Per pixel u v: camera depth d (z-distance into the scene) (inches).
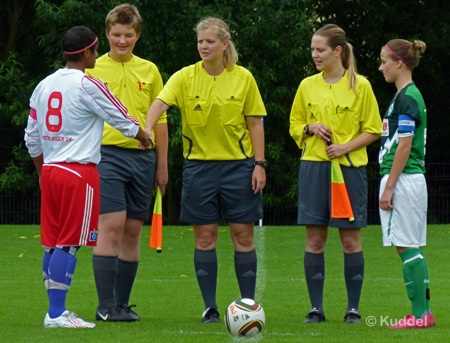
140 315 739.4
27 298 855.1
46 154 616.7
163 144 735.1
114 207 677.3
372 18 2503.7
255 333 574.6
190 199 699.4
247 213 694.5
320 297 698.2
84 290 928.9
